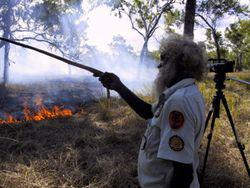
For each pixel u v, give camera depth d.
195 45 2.41
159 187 2.36
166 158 2.20
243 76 16.64
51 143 5.44
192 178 2.24
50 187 4.01
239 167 4.68
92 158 4.85
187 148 2.18
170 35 2.48
